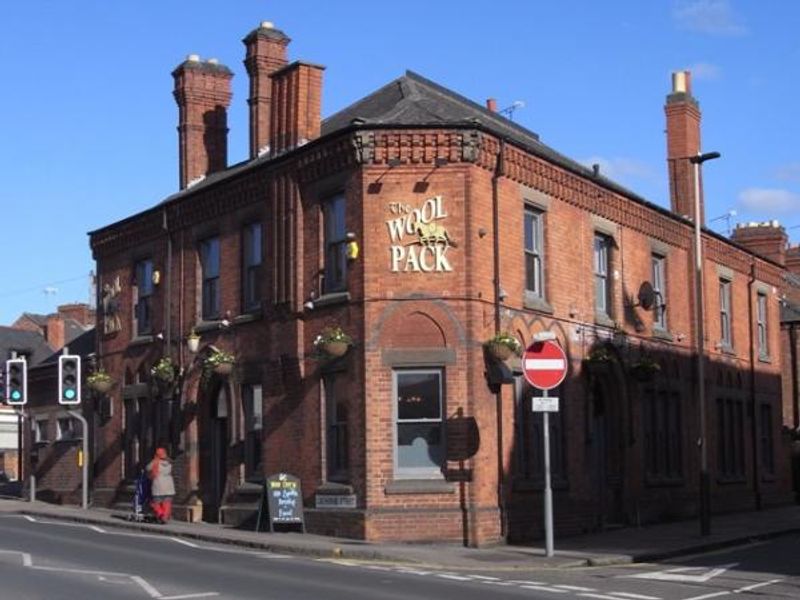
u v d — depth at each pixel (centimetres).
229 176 2514
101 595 1291
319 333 2212
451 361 2081
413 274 2106
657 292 2816
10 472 5619
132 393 2888
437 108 2456
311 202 2267
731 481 3200
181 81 3102
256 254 2475
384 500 2058
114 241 3009
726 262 3331
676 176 3281
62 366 2830
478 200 2134
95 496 3017
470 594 1339
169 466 2495
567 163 2625
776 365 3684
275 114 2450
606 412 2581
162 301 2791
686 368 2986
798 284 4500
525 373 1816
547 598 1321
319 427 2191
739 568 1750
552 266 2369
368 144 2119
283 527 2183
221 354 2458
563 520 2295
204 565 1634
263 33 2819
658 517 2733
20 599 1255
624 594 1387
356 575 1543
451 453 2066
